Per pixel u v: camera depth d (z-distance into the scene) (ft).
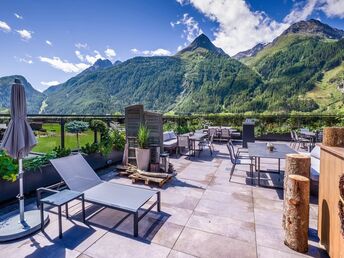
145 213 9.32
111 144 18.53
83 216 9.20
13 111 8.55
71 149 16.60
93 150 16.88
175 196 12.21
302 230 7.35
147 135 17.24
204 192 12.82
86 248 7.57
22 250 7.45
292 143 31.65
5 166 10.66
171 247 7.64
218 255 7.22
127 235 8.35
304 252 7.36
